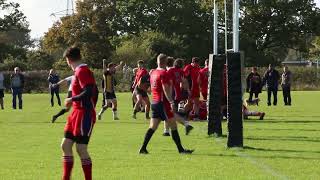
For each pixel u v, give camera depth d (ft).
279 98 308.60
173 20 638.12
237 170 81.51
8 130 144.36
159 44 567.59
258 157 94.12
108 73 175.83
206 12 639.76
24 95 385.09
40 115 198.70
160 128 145.38
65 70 472.85
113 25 633.20
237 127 105.29
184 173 79.41
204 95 166.30
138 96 175.83
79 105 67.36
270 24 646.33
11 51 610.24
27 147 109.91
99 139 121.70
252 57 611.06
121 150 103.65
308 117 179.32
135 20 641.40
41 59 631.56
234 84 104.58
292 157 93.91
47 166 86.48
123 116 189.67
